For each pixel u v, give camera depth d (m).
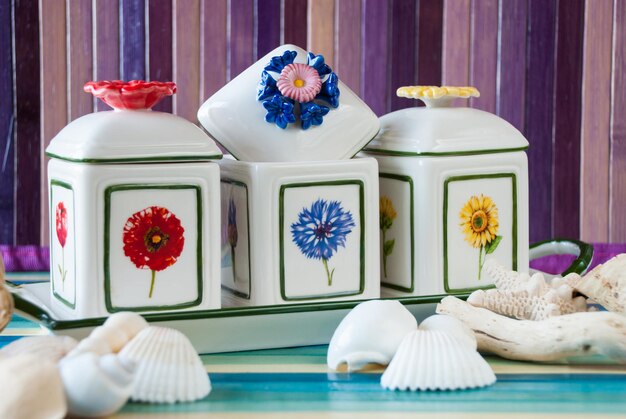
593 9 1.43
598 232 1.46
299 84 0.95
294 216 0.91
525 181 1.00
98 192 0.84
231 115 0.94
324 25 1.41
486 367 0.77
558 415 0.69
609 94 1.44
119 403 0.67
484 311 0.85
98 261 0.84
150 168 0.85
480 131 0.98
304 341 0.89
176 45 1.39
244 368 0.82
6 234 1.39
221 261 0.98
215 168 0.87
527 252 1.01
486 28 1.43
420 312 0.91
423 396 0.74
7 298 0.84
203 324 0.85
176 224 0.86
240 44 1.40
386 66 1.42
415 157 0.96
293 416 0.69
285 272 0.91
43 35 1.37
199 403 0.72
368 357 0.79
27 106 1.38
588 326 0.79
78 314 0.86
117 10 1.38
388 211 1.00
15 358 0.66
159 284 0.86
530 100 1.44
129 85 0.87
